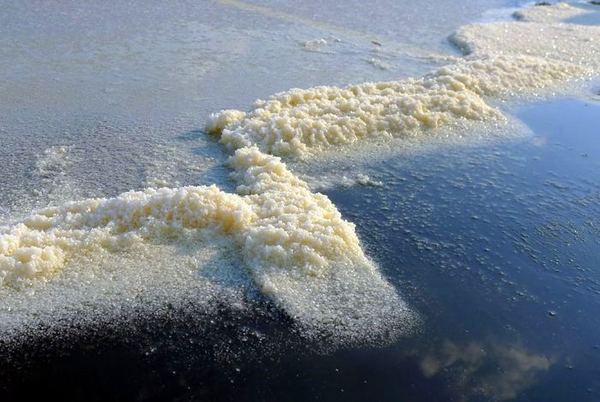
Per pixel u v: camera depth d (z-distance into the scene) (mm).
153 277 3326
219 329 3068
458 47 7758
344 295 3303
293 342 3016
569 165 4891
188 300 3213
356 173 4664
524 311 3336
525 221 4141
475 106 5641
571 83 6543
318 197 4094
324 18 8852
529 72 6555
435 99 5641
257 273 3361
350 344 3029
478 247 3852
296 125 5039
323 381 2828
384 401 2750
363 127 5145
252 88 6230
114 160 4742
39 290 3195
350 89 5867
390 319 3195
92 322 3064
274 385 2799
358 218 4098
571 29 8492
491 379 2893
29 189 4289
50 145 4938
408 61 7207
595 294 3494
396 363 2945
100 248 3457
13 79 6234
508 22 8844
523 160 4938
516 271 3650
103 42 7430
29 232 3492
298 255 3453
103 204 3758
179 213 3701
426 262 3682
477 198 4395
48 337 2979
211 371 2854
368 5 9641
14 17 8180
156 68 6684
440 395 2793
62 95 5926
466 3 10062
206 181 4477
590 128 5543
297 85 6340
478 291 3467
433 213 4191
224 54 7184
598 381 2918
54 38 7480
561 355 3059
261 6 9336
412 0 10062
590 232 4051
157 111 5656
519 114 5758
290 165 4715
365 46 7691
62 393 2734
